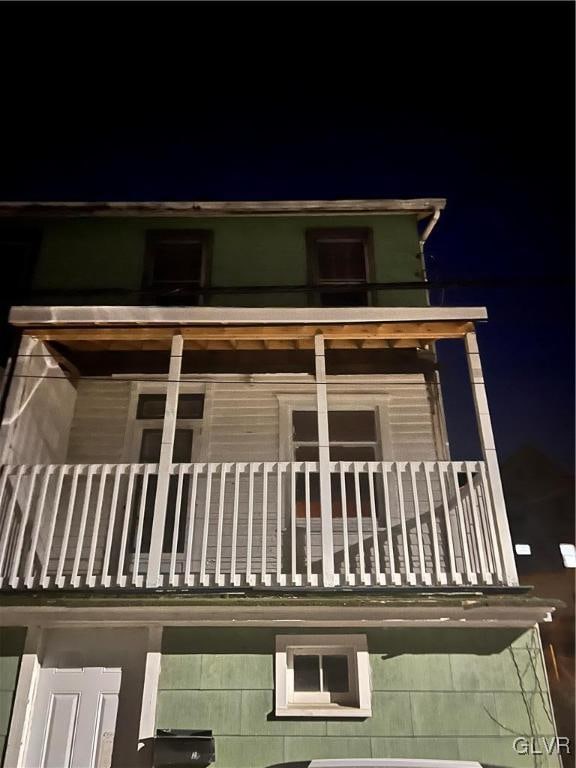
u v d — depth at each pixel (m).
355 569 7.46
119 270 9.42
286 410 8.66
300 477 8.26
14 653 6.03
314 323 7.38
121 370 8.95
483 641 5.97
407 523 7.71
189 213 9.77
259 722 5.65
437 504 7.83
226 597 5.68
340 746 5.54
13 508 6.30
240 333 7.51
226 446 8.43
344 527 6.15
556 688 10.91
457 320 7.32
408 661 5.87
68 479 8.07
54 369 8.25
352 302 9.29
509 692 5.74
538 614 5.74
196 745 5.45
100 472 6.57
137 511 8.02
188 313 7.43
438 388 8.72
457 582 5.89
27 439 7.32
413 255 9.49
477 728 5.59
